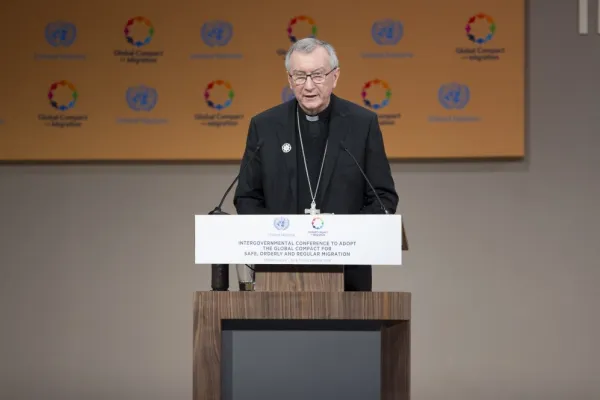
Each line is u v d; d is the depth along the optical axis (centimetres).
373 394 770
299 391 770
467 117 1512
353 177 890
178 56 1524
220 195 1556
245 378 771
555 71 1547
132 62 1527
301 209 908
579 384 1541
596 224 1548
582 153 1548
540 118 1548
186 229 1561
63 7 1527
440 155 1516
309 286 773
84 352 1561
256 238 743
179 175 1561
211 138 1525
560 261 1551
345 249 737
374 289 1559
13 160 1536
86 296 1565
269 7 1522
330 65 873
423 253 1556
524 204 1549
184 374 1559
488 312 1552
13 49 1527
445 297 1555
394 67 1516
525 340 1548
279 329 773
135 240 1566
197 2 1526
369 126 905
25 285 1566
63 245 1566
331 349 772
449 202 1552
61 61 1526
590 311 1546
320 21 1519
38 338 1562
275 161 891
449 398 1548
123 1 1526
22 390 1557
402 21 1515
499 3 1511
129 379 1559
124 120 1524
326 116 922
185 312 1564
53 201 1564
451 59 1512
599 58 1545
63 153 1526
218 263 751
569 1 1546
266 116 914
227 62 1525
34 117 1523
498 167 1548
